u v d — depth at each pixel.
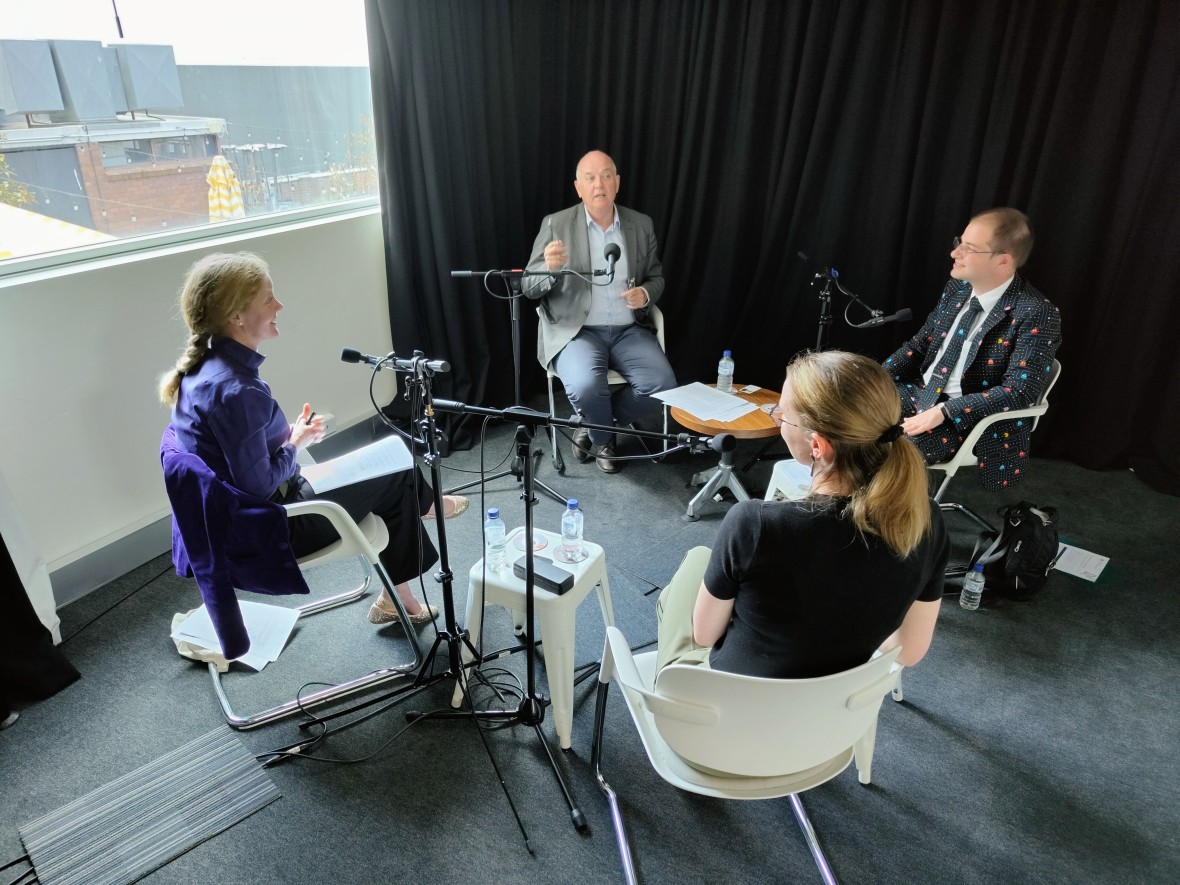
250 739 1.90
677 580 1.70
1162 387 3.11
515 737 1.92
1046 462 3.33
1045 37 2.80
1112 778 1.83
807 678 1.19
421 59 2.89
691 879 1.58
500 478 3.16
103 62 2.24
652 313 3.40
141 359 2.39
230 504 1.71
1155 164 2.80
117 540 2.45
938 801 1.76
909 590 1.16
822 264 3.46
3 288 2.01
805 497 1.17
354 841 1.65
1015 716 2.01
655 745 1.39
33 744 1.87
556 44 3.52
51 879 1.56
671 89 3.50
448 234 3.22
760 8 3.14
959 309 2.66
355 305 3.16
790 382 1.22
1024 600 2.45
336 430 3.21
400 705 2.01
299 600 2.40
